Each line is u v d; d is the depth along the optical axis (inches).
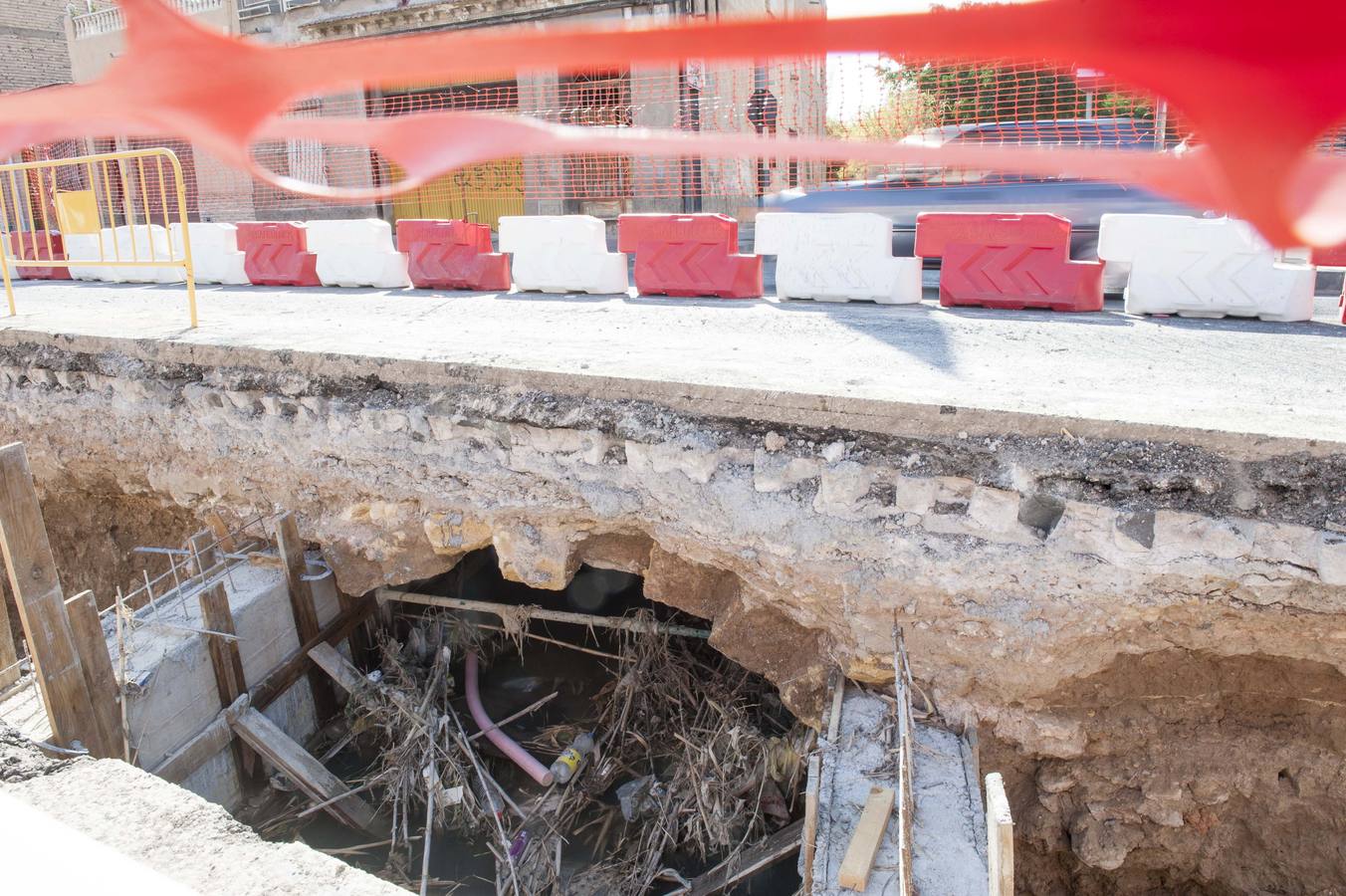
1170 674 135.4
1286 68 27.1
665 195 444.5
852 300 262.4
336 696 210.4
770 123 400.5
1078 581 128.9
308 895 98.1
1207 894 146.0
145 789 115.2
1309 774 133.8
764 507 146.6
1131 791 141.6
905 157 36.2
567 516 169.9
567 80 417.7
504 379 167.9
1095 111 280.4
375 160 465.1
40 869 62.9
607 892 167.0
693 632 193.5
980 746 143.8
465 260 311.3
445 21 503.5
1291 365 170.4
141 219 580.7
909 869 109.3
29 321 243.4
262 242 349.1
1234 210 31.0
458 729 196.9
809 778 135.5
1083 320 225.5
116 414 219.3
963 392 140.2
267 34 553.9
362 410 183.8
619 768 192.4
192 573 198.1
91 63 636.7
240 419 201.2
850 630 145.9
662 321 231.6
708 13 443.8
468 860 177.3
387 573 197.6
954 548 134.9
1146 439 122.5
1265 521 117.9
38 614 141.6
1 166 248.7
